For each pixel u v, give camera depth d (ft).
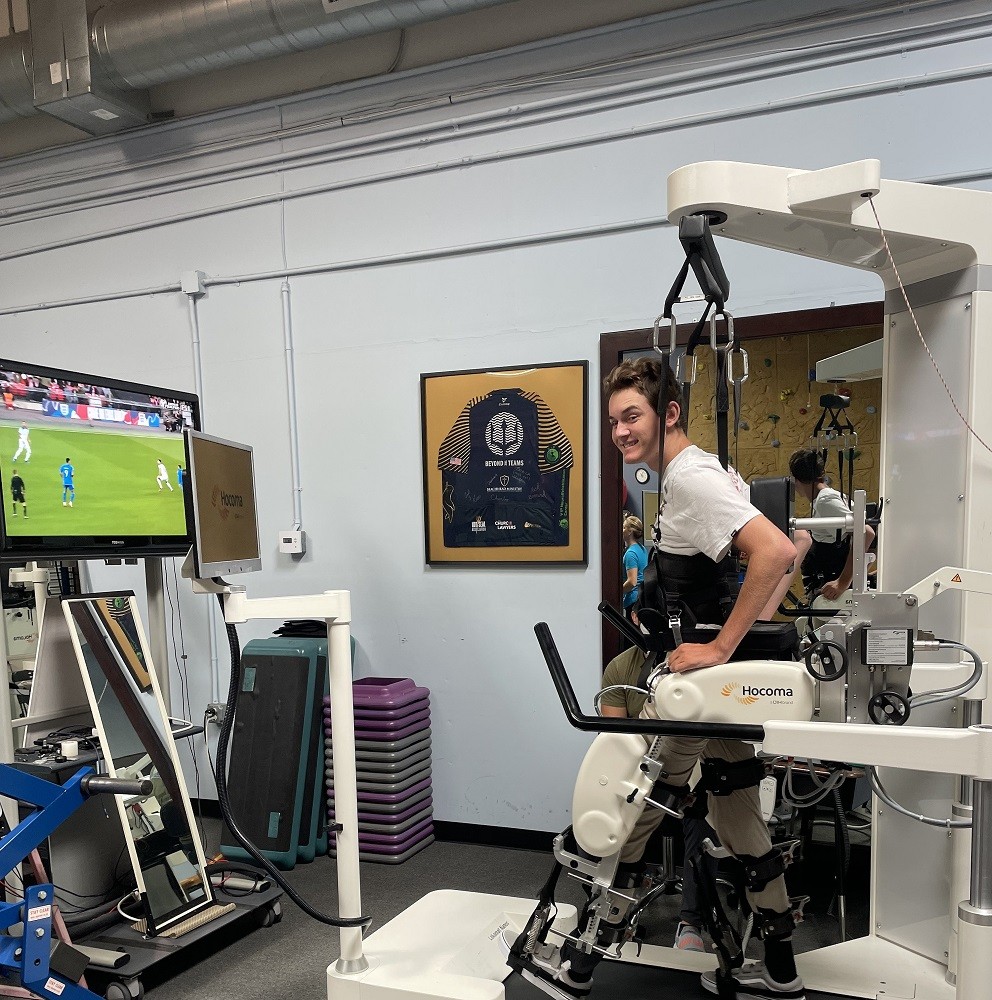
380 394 11.89
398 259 11.59
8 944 5.85
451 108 11.29
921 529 6.72
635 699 8.30
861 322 9.34
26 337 14.32
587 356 10.71
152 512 8.73
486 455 11.19
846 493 11.35
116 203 13.53
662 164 10.24
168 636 13.28
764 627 5.97
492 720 11.33
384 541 11.94
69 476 7.74
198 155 12.89
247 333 12.65
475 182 11.19
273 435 12.57
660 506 6.07
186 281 12.74
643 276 10.41
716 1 9.87
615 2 10.47
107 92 12.13
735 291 9.98
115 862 8.66
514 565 11.14
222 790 6.44
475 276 11.26
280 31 10.71
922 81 9.04
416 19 10.36
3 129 14.38
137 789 5.98
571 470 10.77
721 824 6.69
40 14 11.74
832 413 11.37
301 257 12.26
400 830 10.74
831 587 9.11
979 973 3.90
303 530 12.41
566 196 10.74
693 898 7.98
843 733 4.35
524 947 6.32
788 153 9.67
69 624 8.11
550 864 10.54
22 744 8.22
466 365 11.36
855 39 9.29
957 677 6.07
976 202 6.01
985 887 3.98
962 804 6.38
